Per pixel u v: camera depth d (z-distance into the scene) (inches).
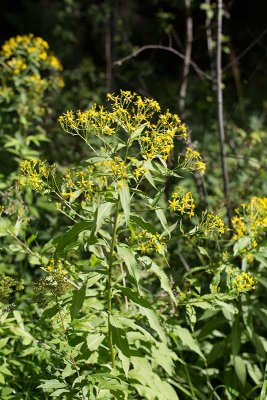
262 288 228.4
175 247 242.4
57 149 307.7
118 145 147.4
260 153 329.1
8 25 685.3
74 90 433.1
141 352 181.6
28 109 282.7
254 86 513.3
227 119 327.3
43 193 157.6
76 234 147.3
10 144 255.4
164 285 152.6
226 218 259.1
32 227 248.7
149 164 146.6
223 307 181.3
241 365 197.2
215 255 194.7
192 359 214.5
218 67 274.8
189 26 313.1
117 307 197.8
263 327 225.6
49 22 542.9
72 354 158.2
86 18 517.7
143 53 570.9
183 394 203.5
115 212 150.3
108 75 440.5
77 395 153.6
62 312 170.6
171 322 184.5
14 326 178.4
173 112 389.4
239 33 520.1
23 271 235.8
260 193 282.0
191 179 312.0
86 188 157.5
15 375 182.7
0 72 287.7
